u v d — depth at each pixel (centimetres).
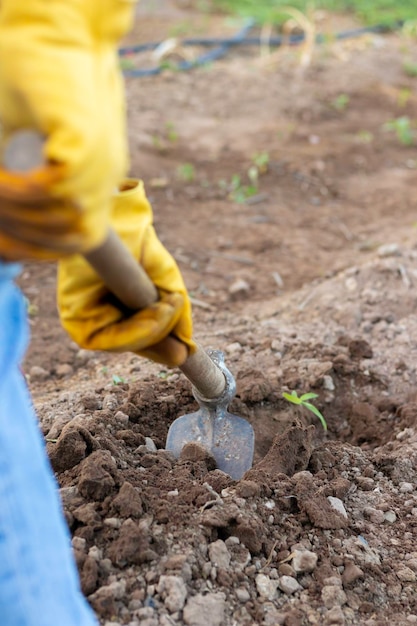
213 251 509
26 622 154
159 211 557
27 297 453
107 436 272
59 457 255
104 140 136
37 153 132
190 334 195
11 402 157
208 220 552
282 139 684
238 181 595
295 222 554
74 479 248
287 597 232
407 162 661
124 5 143
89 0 139
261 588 230
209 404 268
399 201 589
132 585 218
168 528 234
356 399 345
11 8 135
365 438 326
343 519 258
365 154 668
